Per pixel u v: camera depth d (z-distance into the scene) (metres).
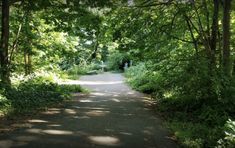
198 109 14.50
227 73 14.99
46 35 26.47
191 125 11.92
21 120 12.41
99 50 50.38
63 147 9.27
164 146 9.69
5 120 12.20
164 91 19.38
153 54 19.91
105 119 13.41
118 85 31.33
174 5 19.31
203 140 9.55
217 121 12.04
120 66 53.03
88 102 18.62
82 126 11.90
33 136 10.27
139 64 36.50
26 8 18.69
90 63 49.56
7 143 9.48
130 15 19.86
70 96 20.48
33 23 24.83
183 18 19.73
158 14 20.16
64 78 34.22
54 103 16.95
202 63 14.85
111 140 10.13
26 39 24.09
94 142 9.86
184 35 20.20
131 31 20.02
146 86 25.03
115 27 20.30
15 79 21.12
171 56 18.58
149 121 13.27
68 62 44.53
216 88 13.46
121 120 13.33
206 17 18.31
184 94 15.63
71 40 29.53
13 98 14.91
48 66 31.00
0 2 18.56
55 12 19.12
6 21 17.70
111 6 18.25
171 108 16.22
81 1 18.08
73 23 20.00
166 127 12.11
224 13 15.92
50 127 11.52
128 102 19.25
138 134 10.99
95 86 30.08
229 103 13.24
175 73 16.42
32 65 28.69
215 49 17.08
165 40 19.98
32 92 16.91
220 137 9.46
